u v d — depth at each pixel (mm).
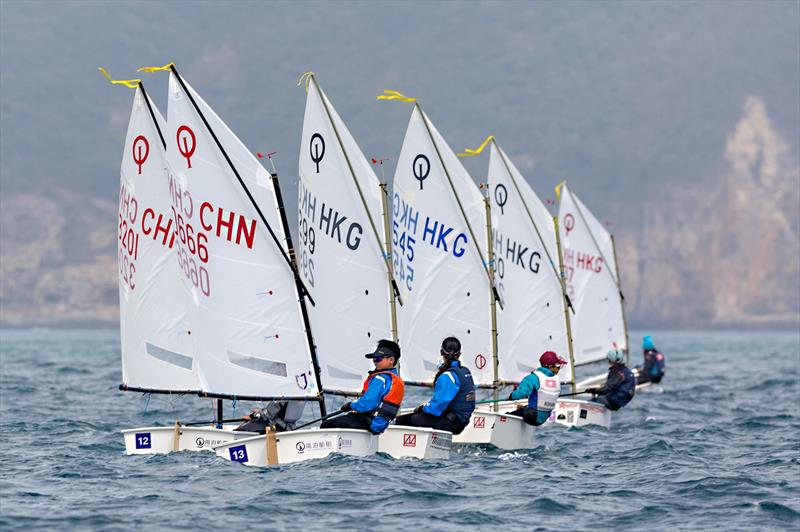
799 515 54812
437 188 89625
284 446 65438
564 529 51781
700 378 184750
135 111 75500
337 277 78438
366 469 63906
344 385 78438
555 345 106062
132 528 50469
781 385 162625
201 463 65938
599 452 77438
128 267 76250
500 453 75438
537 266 104875
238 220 69562
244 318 69875
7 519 52000
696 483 63156
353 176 77875
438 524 52156
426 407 69812
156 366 75750
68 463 68688
